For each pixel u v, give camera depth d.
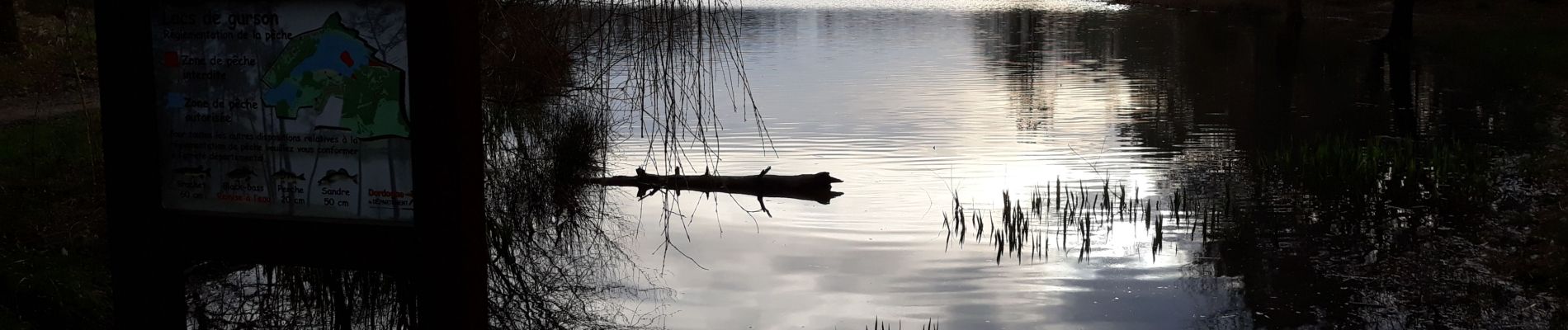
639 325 9.13
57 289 8.07
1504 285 9.97
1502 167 15.41
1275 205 13.63
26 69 22.16
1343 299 9.85
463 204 4.84
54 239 9.89
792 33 52.88
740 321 9.43
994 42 45.69
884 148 18.50
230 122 5.05
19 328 7.21
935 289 10.46
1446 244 11.48
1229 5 64.25
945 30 54.62
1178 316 9.55
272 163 5.04
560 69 8.82
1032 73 32.12
